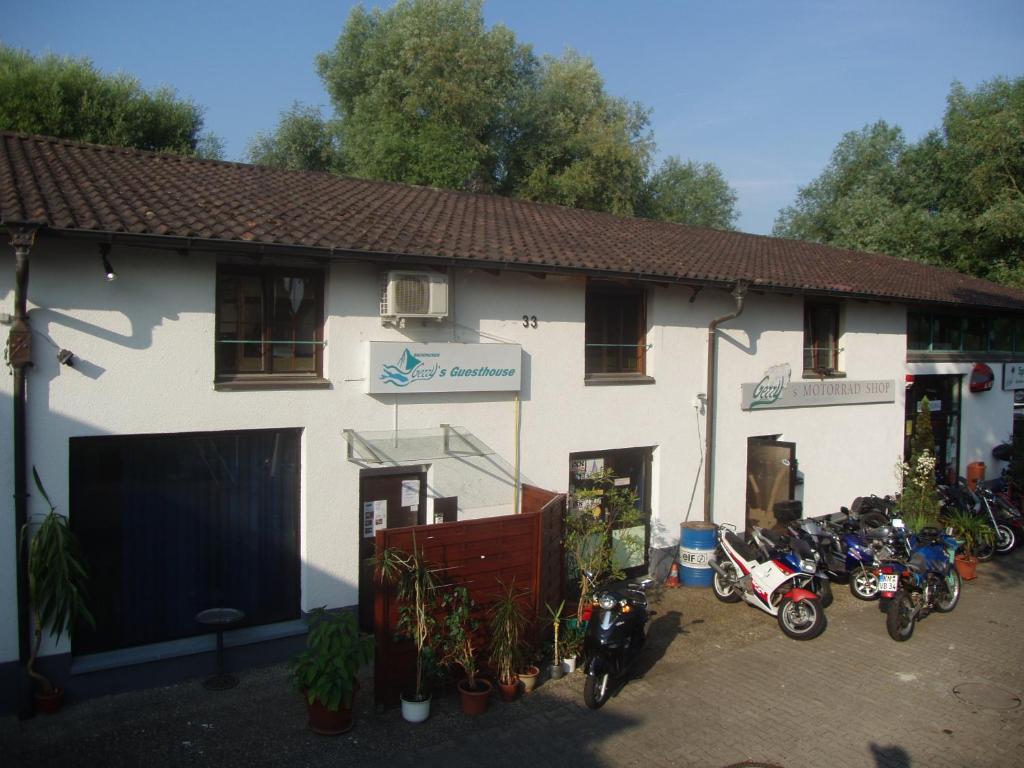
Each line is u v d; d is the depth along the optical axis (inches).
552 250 377.1
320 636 245.8
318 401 307.6
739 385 463.5
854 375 536.4
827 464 520.1
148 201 292.5
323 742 244.4
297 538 311.1
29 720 251.4
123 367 267.9
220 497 295.7
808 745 251.8
